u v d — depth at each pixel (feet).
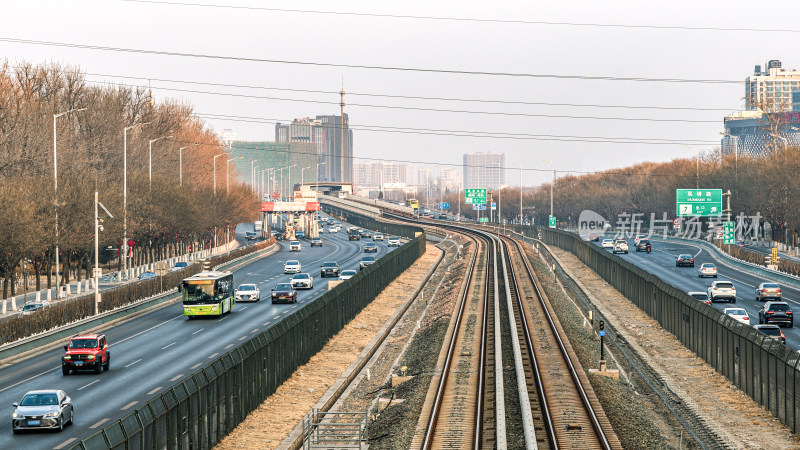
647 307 321.52
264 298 356.18
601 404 160.66
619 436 139.54
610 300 366.43
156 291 349.82
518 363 186.19
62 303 269.85
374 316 322.75
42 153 406.62
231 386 156.04
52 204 343.87
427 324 289.74
